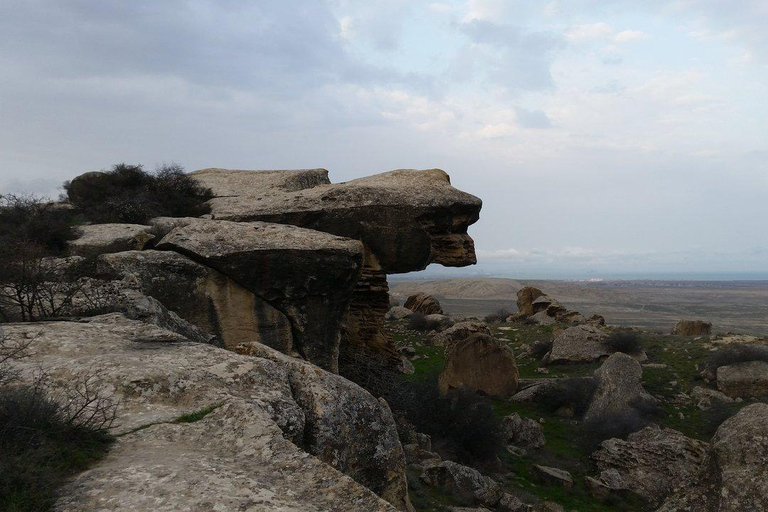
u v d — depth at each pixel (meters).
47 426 5.12
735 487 12.66
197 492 4.36
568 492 21.55
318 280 17.42
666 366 36.66
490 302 157.75
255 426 5.81
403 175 24.41
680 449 23.33
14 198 20.33
